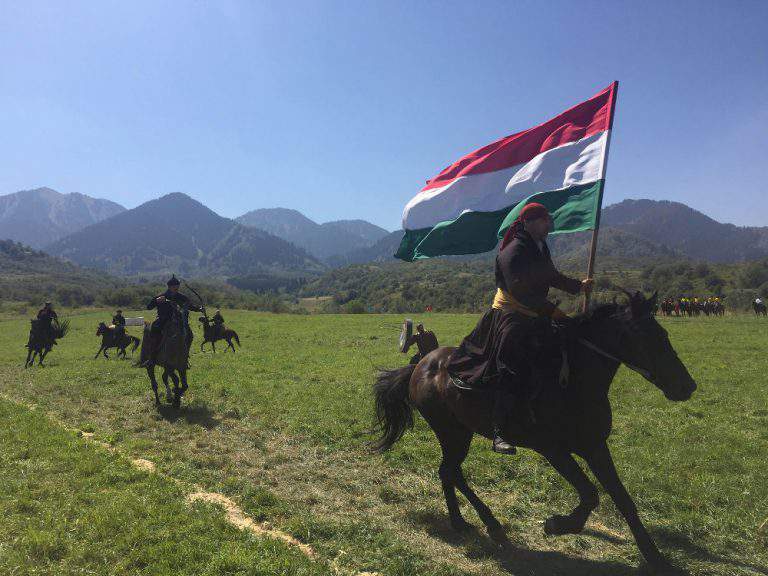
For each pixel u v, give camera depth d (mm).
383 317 49094
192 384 14062
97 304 86188
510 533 5535
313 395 12391
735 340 23766
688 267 125812
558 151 6840
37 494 6043
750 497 6199
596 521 5809
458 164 7945
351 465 7777
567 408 4734
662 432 9180
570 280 5215
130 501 5766
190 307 11898
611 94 6375
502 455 7891
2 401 11766
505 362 4883
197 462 7695
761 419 9930
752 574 4586
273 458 7973
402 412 6598
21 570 4348
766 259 123125
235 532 5164
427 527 5730
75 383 14797
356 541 5238
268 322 41938
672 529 5422
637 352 4770
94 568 4469
